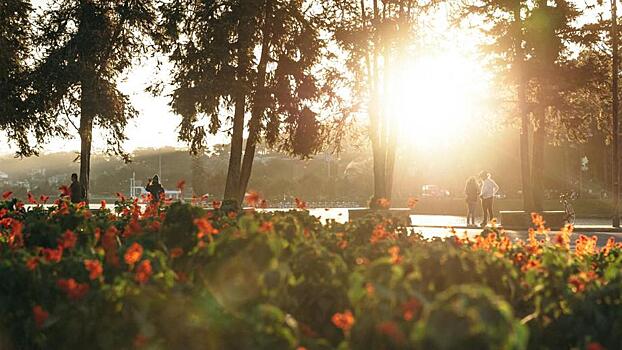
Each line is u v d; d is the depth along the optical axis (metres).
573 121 40.00
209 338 4.55
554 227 35.38
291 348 4.37
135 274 5.78
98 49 39.34
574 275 6.36
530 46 39.50
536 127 39.34
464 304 3.91
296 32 34.09
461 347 3.83
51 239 8.59
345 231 9.02
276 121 34.06
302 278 5.75
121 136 40.59
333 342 5.45
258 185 99.44
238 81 32.69
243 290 5.19
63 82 38.69
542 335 5.70
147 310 4.80
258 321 4.48
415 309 4.23
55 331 5.33
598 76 39.38
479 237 8.59
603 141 70.50
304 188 99.81
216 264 5.32
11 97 38.59
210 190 106.31
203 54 32.91
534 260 7.26
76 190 32.28
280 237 6.29
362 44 35.03
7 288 5.99
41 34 39.41
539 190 38.59
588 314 5.52
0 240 9.35
